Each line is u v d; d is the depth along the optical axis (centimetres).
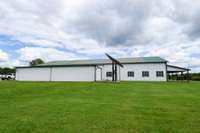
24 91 966
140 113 436
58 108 494
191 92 948
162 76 2712
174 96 771
